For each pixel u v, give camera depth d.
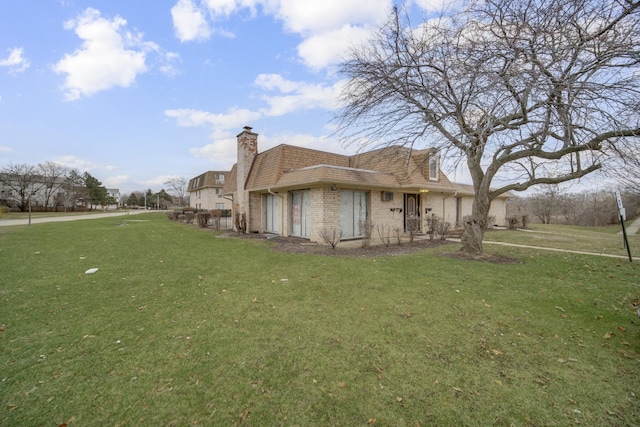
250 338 3.31
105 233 14.49
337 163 14.95
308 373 2.64
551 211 26.61
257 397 2.32
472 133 6.16
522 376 2.62
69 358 2.87
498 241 11.93
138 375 2.59
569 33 5.06
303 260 7.61
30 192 42.78
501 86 5.41
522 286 5.32
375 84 7.32
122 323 3.72
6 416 2.09
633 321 3.82
